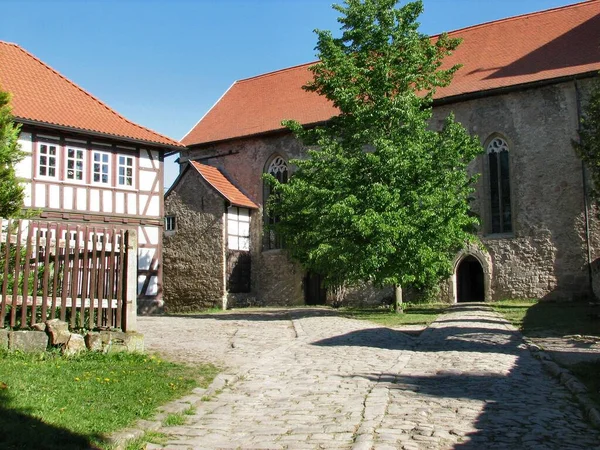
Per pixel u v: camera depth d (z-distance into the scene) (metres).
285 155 33.19
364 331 15.04
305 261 26.25
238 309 30.81
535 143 27.14
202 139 36.03
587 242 25.78
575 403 7.04
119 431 5.79
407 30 21.83
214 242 32.22
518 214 27.39
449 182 20.64
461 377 8.67
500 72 28.77
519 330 15.27
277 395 7.73
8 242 9.33
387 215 19.55
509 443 5.46
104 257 9.99
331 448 5.41
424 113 21.62
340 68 21.33
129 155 24.06
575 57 27.22
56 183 21.89
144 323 18.55
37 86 23.23
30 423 5.61
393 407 6.86
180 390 7.75
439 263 20.30
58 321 9.41
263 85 39.03
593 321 16.89
